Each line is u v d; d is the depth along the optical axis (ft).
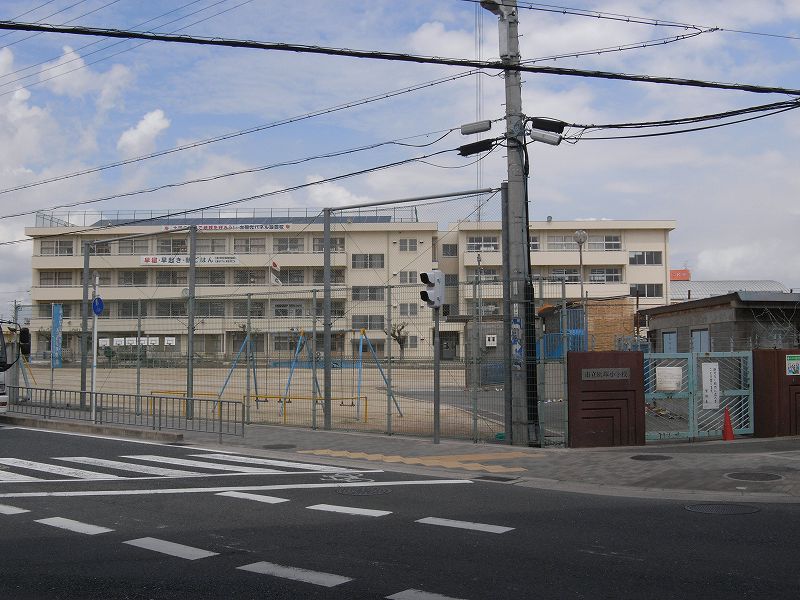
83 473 39.75
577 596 19.04
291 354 74.49
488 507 30.91
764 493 33.81
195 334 86.43
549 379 56.85
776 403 53.98
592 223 213.87
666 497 33.37
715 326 73.36
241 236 194.08
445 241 193.06
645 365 52.06
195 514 29.53
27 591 19.81
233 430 58.90
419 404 77.97
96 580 20.79
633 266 214.69
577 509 30.48
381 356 91.76
